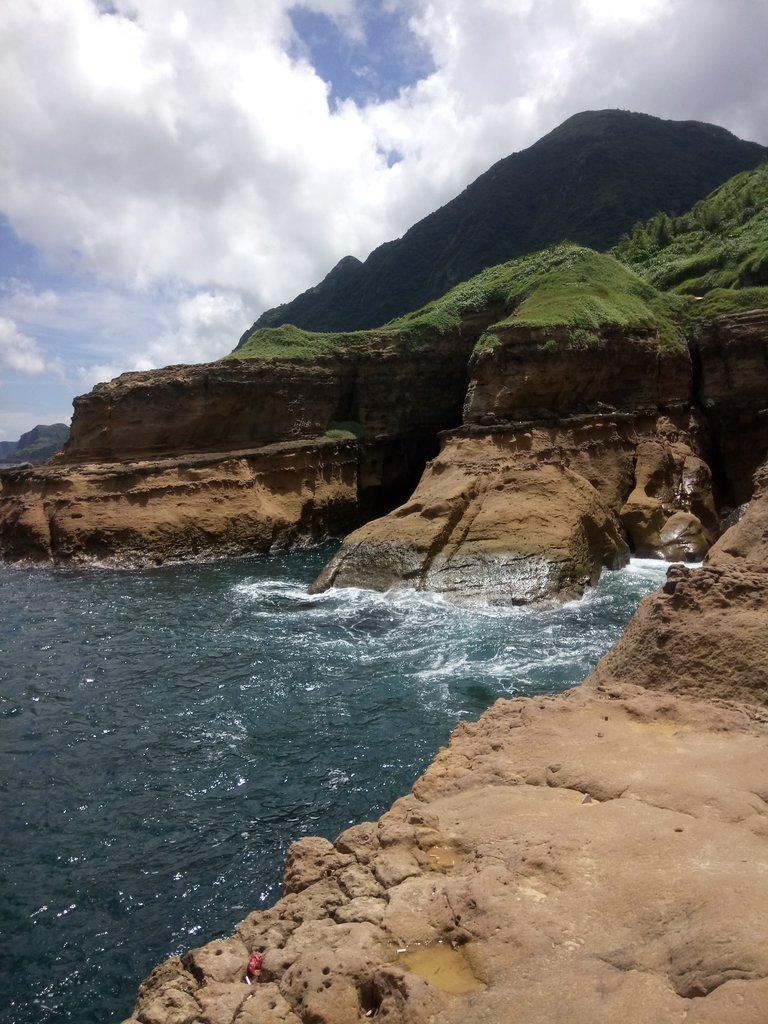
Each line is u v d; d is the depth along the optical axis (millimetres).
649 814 7238
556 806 7637
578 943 5434
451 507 26500
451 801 8320
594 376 34156
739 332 35156
